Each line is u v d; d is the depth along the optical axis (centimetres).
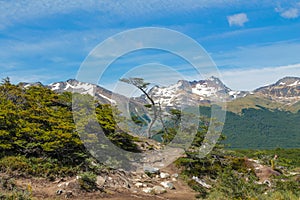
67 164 1392
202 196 1381
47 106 1680
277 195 1250
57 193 1159
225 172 1376
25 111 1498
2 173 1211
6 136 1389
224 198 1238
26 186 1170
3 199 988
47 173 1284
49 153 1422
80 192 1207
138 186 1435
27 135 1430
